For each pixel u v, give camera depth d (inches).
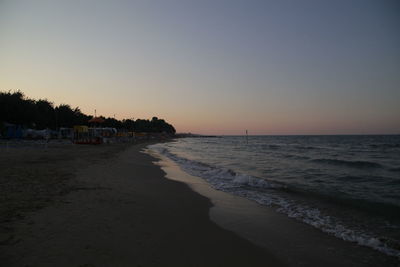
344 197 389.4
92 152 946.7
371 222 279.6
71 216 231.1
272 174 635.5
